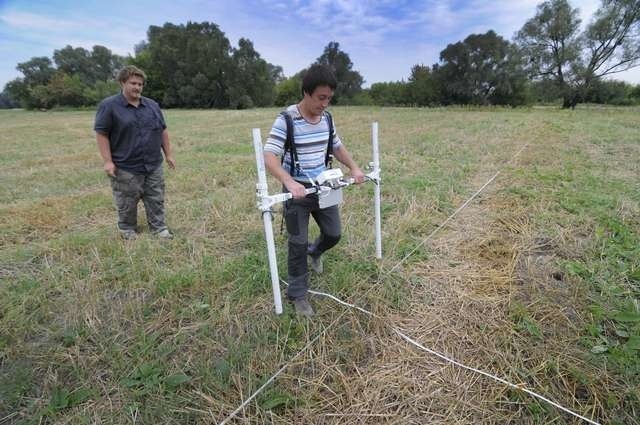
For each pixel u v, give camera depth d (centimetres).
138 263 298
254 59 4975
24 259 319
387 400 181
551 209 402
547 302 242
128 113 323
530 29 2978
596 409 171
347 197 455
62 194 532
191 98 4778
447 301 253
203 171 615
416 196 457
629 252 299
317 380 189
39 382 191
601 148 746
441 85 3984
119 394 181
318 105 194
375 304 244
